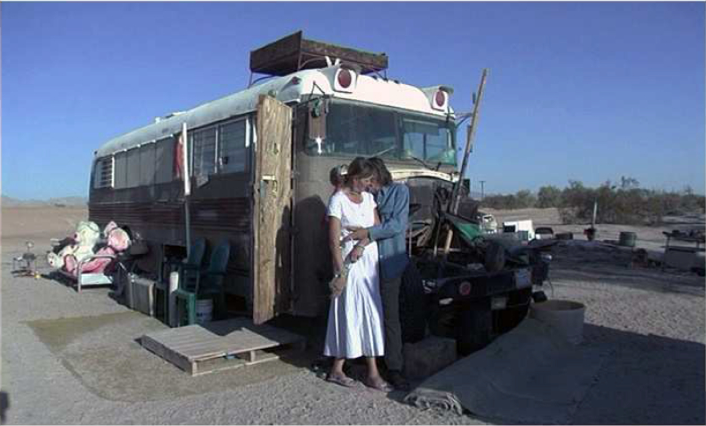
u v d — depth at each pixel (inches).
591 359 237.0
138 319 326.6
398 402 191.3
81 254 447.2
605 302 369.1
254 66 329.1
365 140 268.1
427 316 231.5
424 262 252.4
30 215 1563.7
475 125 291.3
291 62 313.3
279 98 264.7
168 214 367.6
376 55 324.2
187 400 195.3
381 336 202.2
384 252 204.8
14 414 183.6
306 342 253.6
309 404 190.4
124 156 452.8
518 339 239.1
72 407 189.6
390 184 212.4
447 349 223.5
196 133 335.0
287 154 243.4
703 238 565.9
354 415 180.9
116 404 192.2
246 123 286.8
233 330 261.0
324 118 250.1
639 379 216.5
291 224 247.0
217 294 300.5
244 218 283.3
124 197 450.0
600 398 197.0
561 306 282.8
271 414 182.5
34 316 335.3
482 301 246.7
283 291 239.0
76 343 271.1
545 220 1348.4
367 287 201.3
